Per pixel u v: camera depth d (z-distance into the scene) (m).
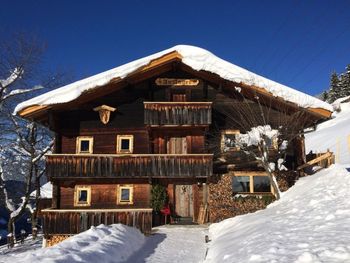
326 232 8.52
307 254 6.64
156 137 20.39
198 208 19.69
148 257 11.37
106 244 10.82
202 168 19.14
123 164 19.19
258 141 18.81
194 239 14.92
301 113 19.77
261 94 20.05
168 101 20.58
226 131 20.56
